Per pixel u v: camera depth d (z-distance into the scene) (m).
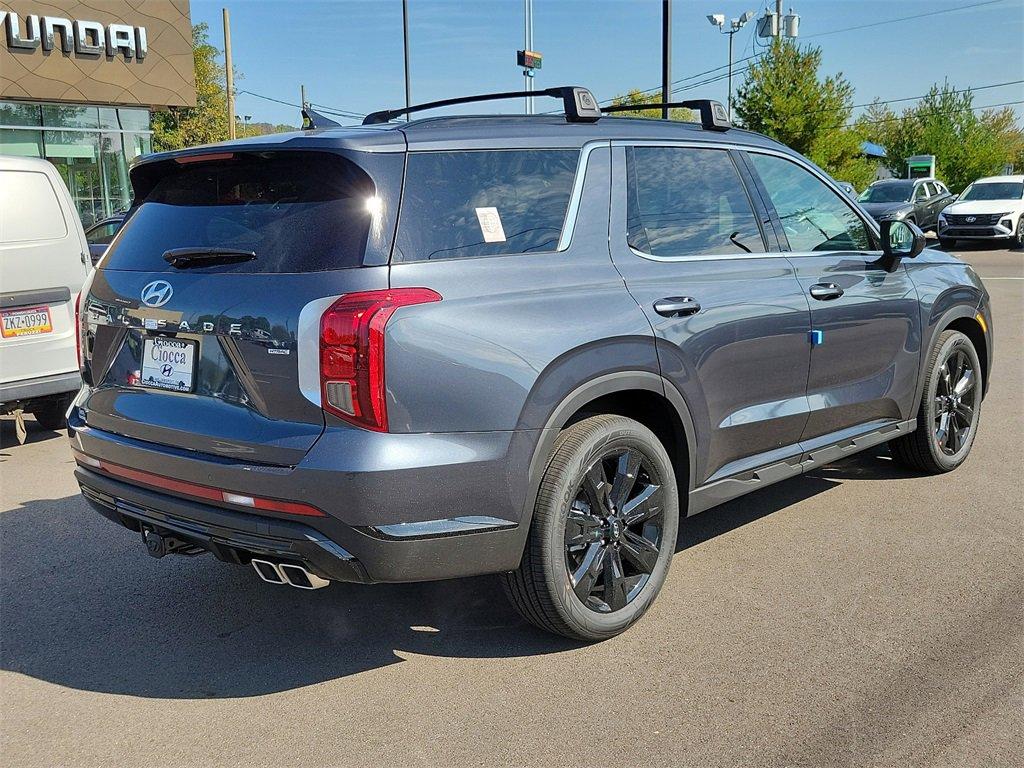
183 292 3.17
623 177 3.68
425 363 2.91
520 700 3.12
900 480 5.40
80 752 2.87
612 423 3.39
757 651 3.39
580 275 3.40
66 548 4.66
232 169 3.32
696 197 3.96
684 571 4.15
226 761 2.81
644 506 3.56
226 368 3.06
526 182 3.38
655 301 3.55
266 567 3.12
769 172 4.36
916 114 52.91
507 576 3.31
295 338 2.87
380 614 3.84
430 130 3.23
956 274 5.36
